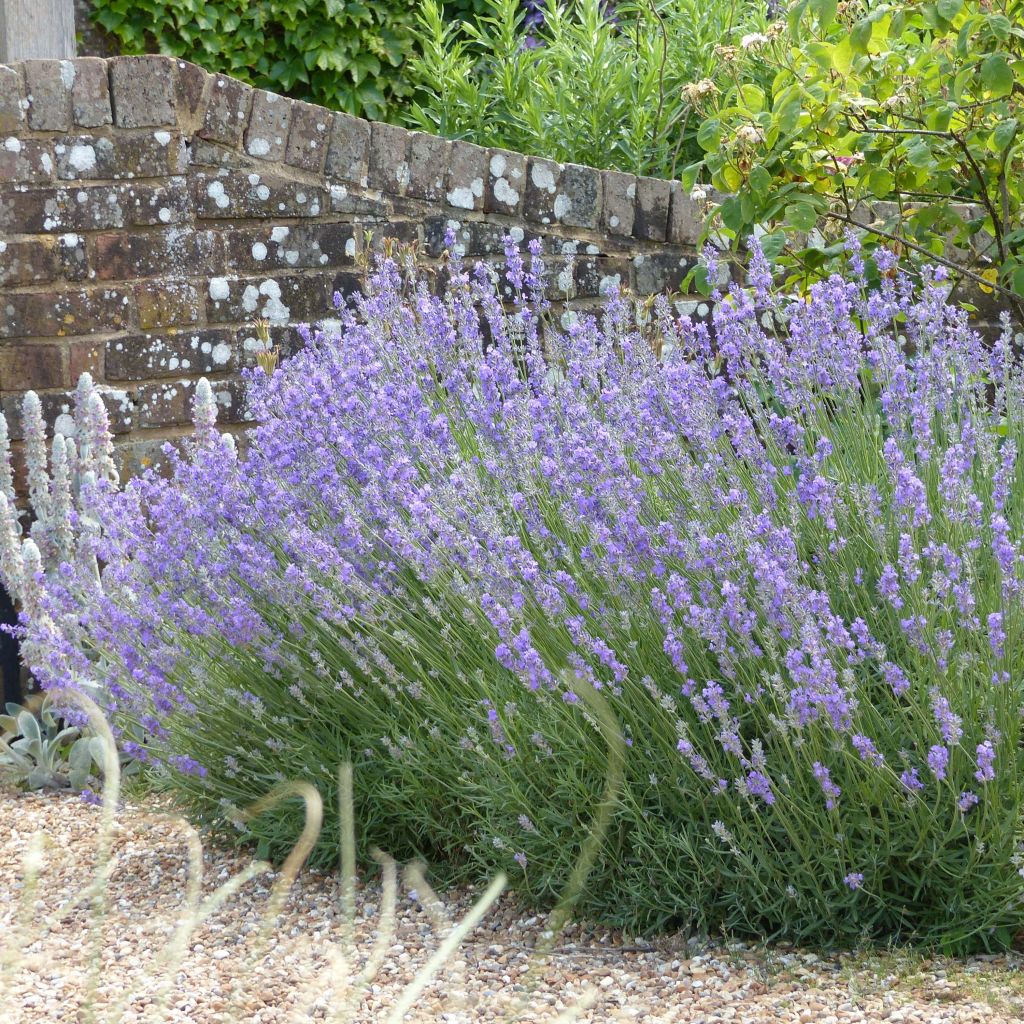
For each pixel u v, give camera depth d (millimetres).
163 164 5375
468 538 3207
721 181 5027
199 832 4074
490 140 7312
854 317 4422
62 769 4855
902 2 4449
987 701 2770
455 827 3529
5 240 5254
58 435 5012
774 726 2961
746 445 3328
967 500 2910
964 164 5082
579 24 8148
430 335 4230
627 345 3871
